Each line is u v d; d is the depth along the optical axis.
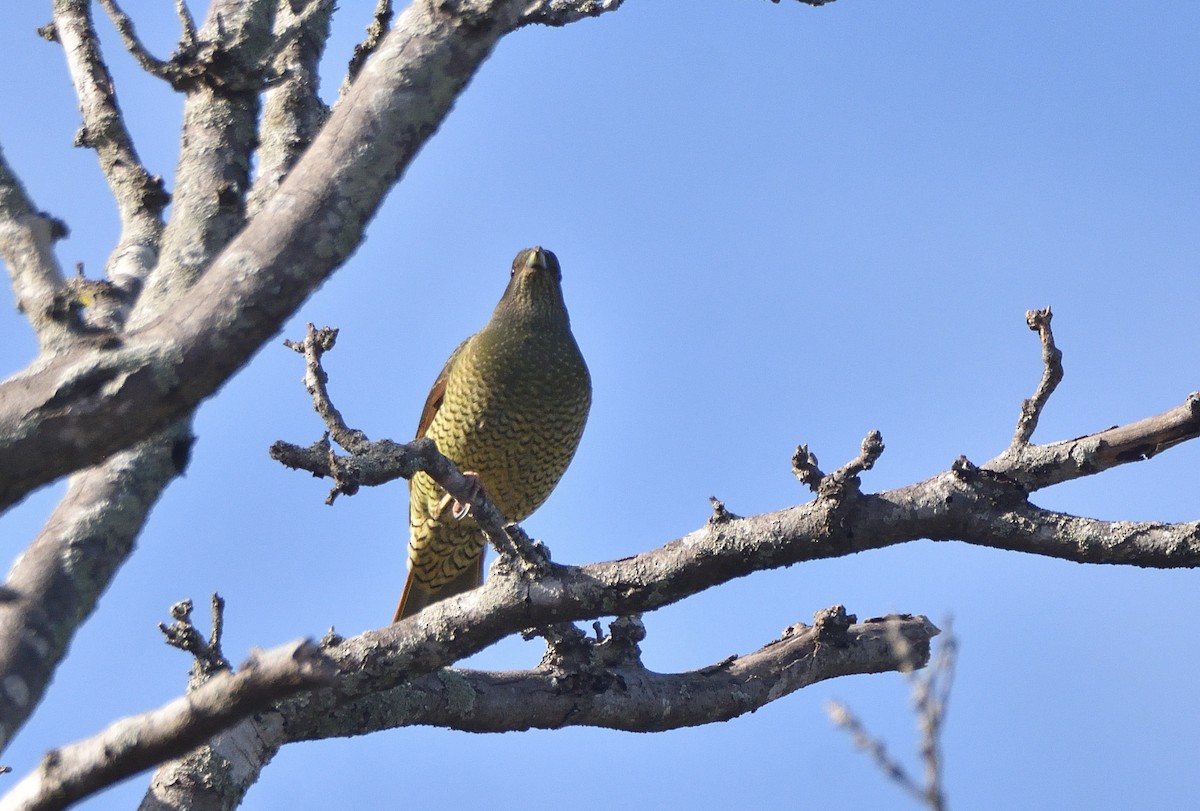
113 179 11.59
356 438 9.93
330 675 6.07
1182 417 9.20
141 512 8.57
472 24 6.97
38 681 7.59
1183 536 9.20
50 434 5.98
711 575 9.82
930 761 5.97
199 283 6.39
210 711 6.12
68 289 6.55
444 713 12.00
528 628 10.16
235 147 10.43
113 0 10.80
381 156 6.77
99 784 6.29
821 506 9.48
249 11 10.95
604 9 10.89
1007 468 9.43
